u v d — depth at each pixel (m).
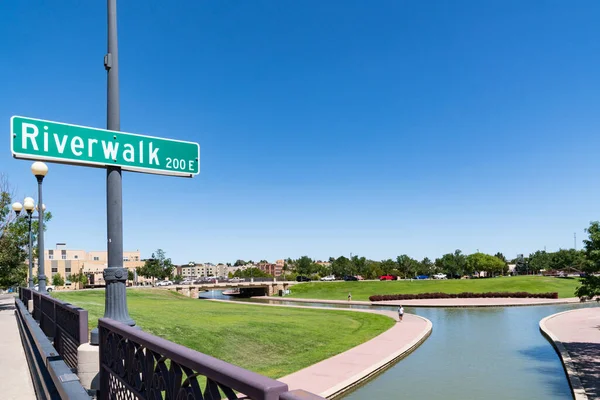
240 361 19.89
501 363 21.20
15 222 29.95
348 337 28.03
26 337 10.17
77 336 6.45
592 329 29.44
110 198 4.95
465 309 49.91
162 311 30.03
